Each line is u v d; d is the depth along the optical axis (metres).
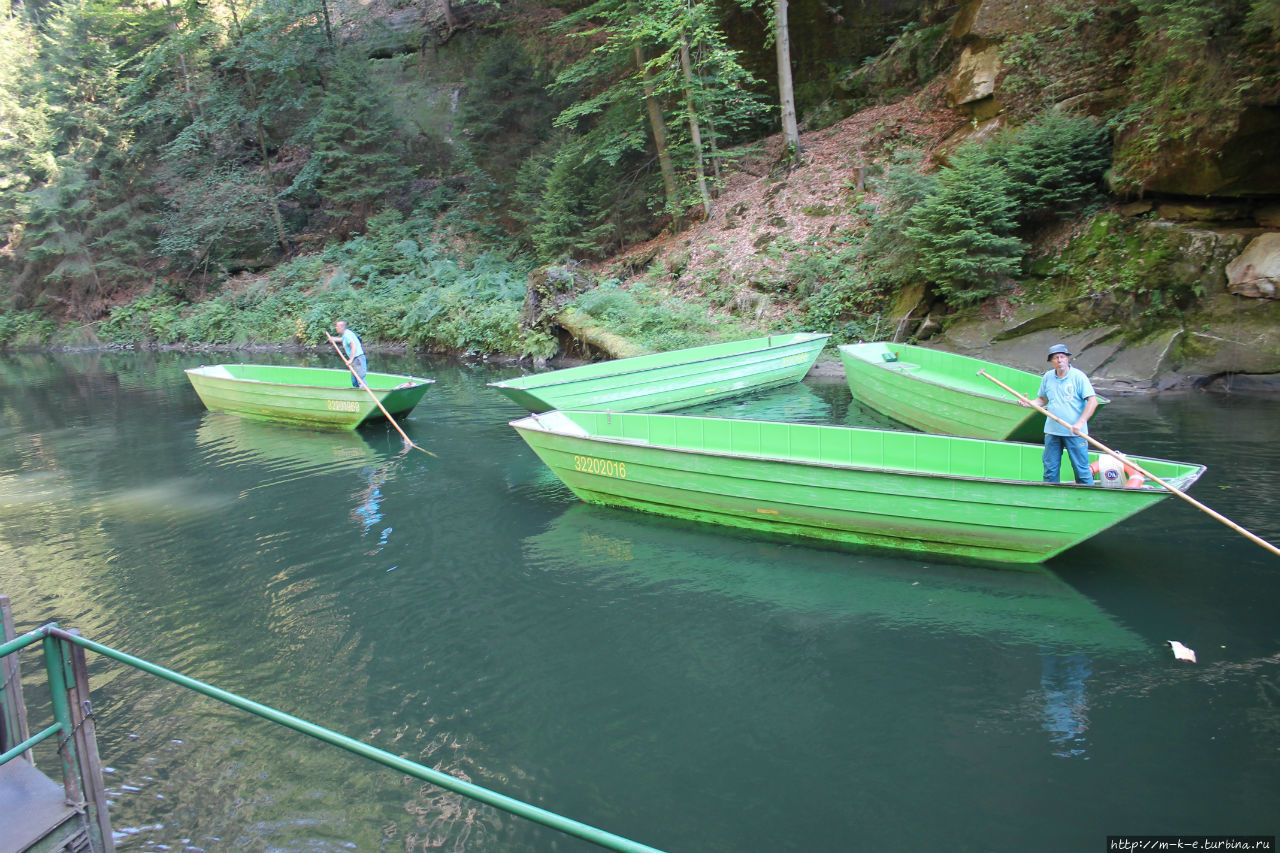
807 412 10.99
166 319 25.80
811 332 14.43
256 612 5.64
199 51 26.38
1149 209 11.96
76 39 27.30
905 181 13.43
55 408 14.83
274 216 27.17
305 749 4.07
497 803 2.07
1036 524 5.65
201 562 6.62
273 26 25.33
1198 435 8.45
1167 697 4.14
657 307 15.93
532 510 7.58
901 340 13.41
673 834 3.37
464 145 23.91
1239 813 3.33
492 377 15.77
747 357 12.15
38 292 28.75
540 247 20.47
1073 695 4.21
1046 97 13.58
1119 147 12.18
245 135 27.83
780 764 3.79
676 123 17.73
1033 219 13.13
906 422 10.14
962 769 3.69
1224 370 10.63
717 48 16.61
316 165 25.19
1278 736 3.79
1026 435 8.49
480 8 26.52
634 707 4.30
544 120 23.34
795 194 17.09
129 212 28.09
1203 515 6.45
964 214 12.28
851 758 3.81
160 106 25.95
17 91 27.47
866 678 4.48
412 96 27.19
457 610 5.54
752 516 6.79
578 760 3.88
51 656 2.85
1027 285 12.70
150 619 5.60
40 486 9.20
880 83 18.23
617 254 19.75
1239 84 10.16
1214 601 5.12
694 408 11.59
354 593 5.89
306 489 8.56
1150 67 11.70
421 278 22.44
